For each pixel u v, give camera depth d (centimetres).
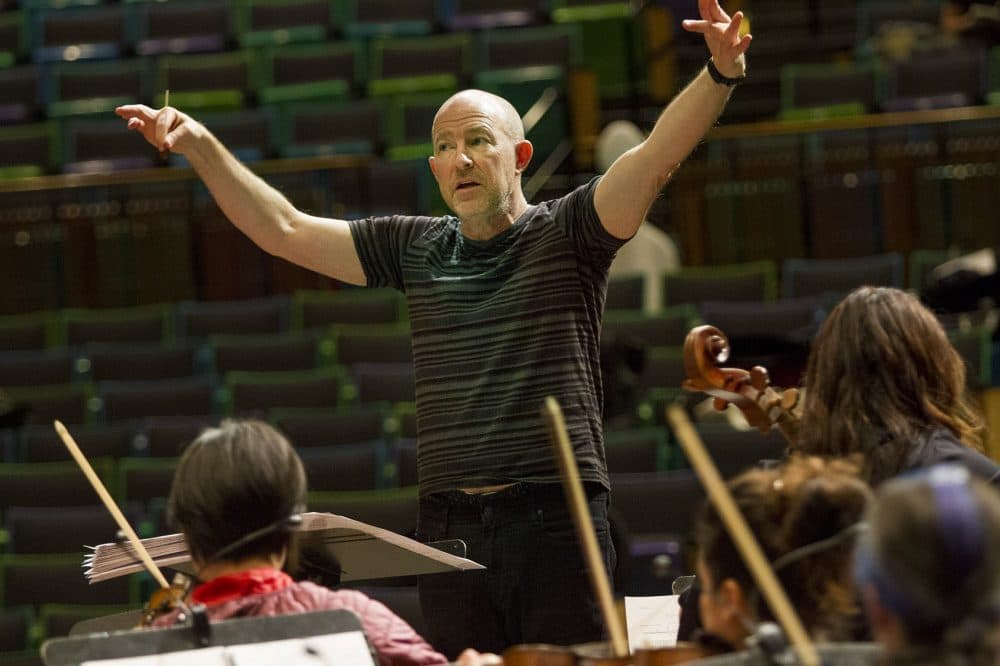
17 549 1873
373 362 2398
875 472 751
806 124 2764
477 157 890
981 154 2773
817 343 800
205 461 612
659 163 852
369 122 3105
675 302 2489
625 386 2055
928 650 395
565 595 842
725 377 854
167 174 2862
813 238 2814
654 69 3369
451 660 870
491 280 888
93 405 2325
